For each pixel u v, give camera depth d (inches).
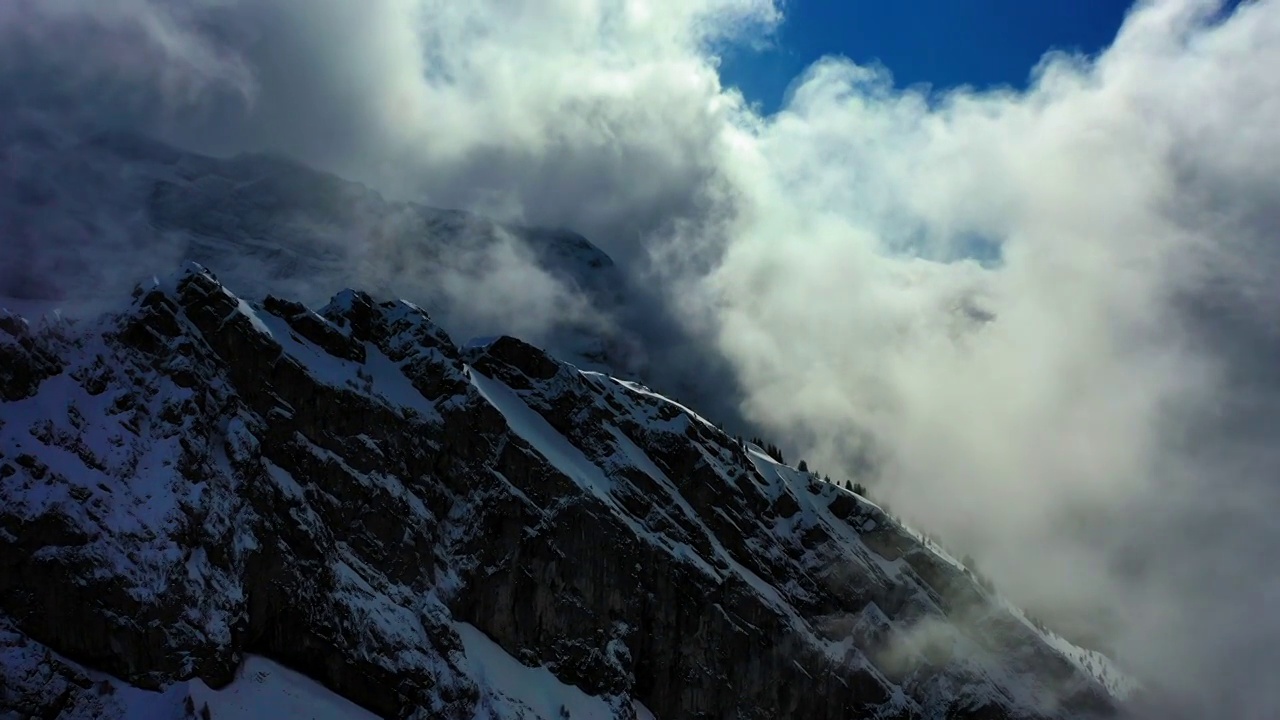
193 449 6845.5
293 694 6786.4
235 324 7544.3
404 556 7819.9
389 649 7313.0
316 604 7111.2
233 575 6697.8
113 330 7121.1
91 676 6053.2
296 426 7647.6
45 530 6067.9
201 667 6318.9
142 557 6294.3
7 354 6471.5
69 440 6432.1
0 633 5856.3
